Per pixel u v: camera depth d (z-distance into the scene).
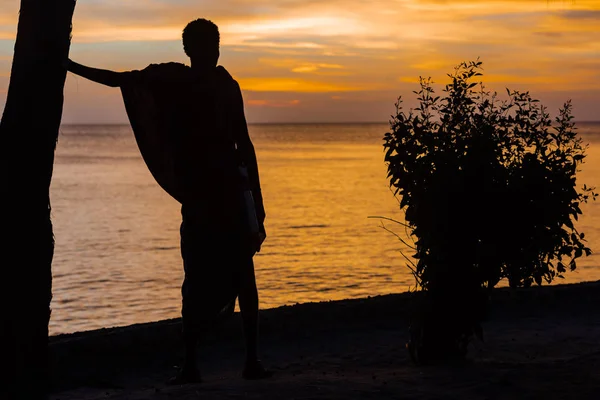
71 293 18.91
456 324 5.00
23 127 3.39
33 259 3.43
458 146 5.02
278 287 19.06
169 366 5.43
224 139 4.34
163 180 4.30
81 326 15.12
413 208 5.08
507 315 6.89
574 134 5.06
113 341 5.68
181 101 4.21
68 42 3.52
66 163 98.12
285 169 81.62
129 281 20.78
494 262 4.94
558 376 4.15
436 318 5.00
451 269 4.96
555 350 5.55
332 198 48.06
